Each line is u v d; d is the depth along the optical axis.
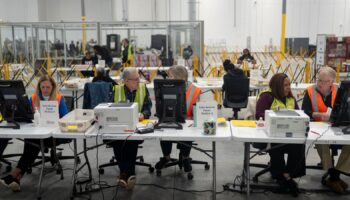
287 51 11.34
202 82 6.16
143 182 3.43
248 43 12.79
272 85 3.24
